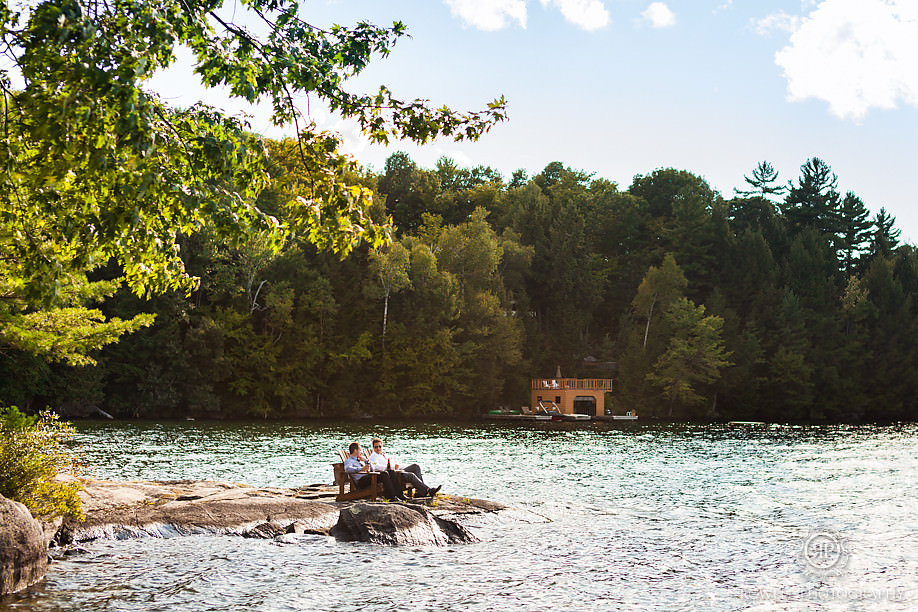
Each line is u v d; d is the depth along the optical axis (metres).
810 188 109.12
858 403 84.19
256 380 69.06
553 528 14.64
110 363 63.34
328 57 9.53
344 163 9.59
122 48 7.03
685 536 13.86
